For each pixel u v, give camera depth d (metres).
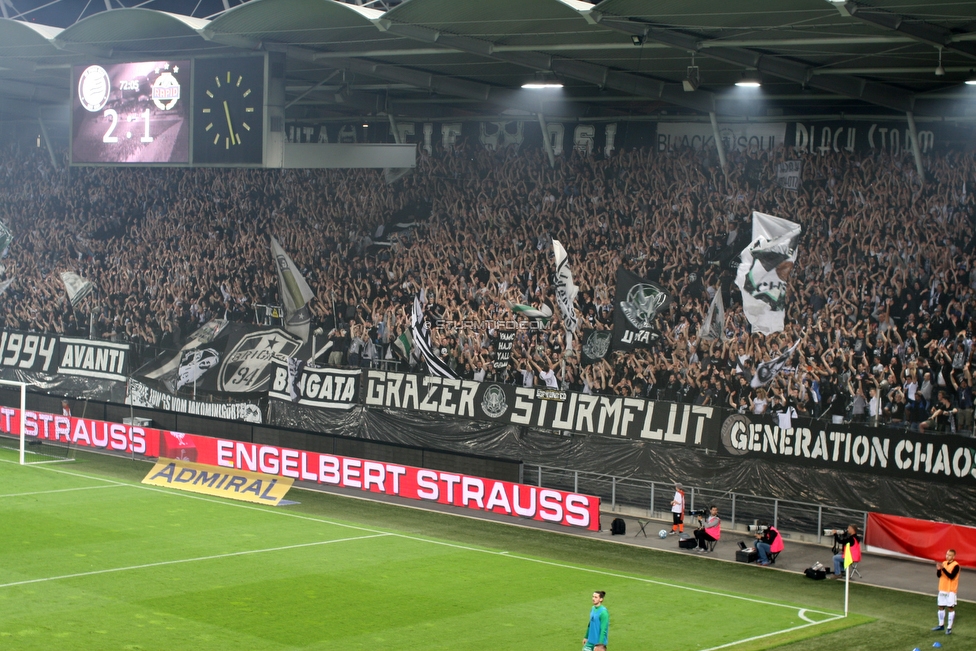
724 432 31.81
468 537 29.27
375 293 41.44
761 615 22.44
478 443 35.97
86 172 51.88
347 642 20.17
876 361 31.69
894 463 29.00
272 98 33.44
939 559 26.69
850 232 33.84
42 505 31.72
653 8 24.34
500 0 25.70
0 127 55.81
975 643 20.72
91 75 36.56
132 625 20.83
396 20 28.03
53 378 46.62
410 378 38.19
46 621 20.89
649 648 20.09
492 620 21.77
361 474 34.94
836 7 22.83
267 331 42.34
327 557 26.70
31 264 51.53
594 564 26.69
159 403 43.59
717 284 34.78
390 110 42.56
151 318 46.59
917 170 33.62
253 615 21.73
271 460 36.75
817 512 29.19
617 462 32.94
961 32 25.08
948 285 31.53
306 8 28.70
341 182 44.62
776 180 35.97
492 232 40.25
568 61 32.09
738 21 25.12
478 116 42.75
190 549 27.12
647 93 34.28
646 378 34.78
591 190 38.94
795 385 32.38
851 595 24.16
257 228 45.62
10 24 34.72
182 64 34.75
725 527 30.72
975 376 29.91
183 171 48.75
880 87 32.56
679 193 37.22
